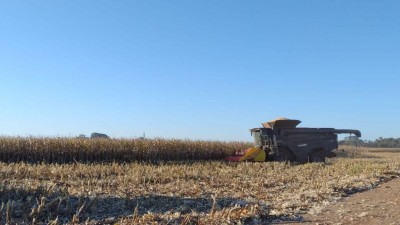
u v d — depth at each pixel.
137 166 17.80
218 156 30.69
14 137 24.98
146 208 9.37
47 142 24.83
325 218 8.67
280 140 22.36
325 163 21.89
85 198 9.52
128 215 8.54
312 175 15.98
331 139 23.47
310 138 23.02
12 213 7.96
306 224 8.16
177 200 10.26
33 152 24.47
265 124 23.25
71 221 7.84
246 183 13.38
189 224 7.93
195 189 11.73
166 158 28.28
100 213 8.73
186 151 29.14
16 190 9.49
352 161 23.33
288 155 22.53
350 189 12.44
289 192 11.95
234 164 21.94
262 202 10.25
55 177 13.85
